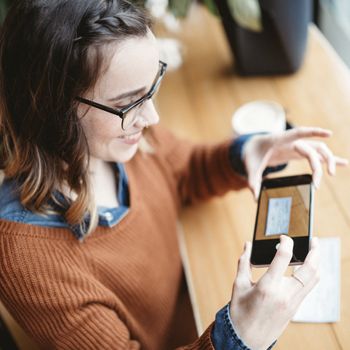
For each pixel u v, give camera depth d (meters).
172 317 1.00
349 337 0.74
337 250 0.85
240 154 0.96
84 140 0.72
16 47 0.65
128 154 0.76
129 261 0.85
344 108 1.16
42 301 0.72
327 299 0.79
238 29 1.24
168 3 1.46
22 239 0.73
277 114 1.09
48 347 0.77
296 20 1.19
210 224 1.00
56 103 0.67
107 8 0.63
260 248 0.72
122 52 0.63
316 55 1.36
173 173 1.04
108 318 0.76
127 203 0.89
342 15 1.51
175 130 1.26
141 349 0.90
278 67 1.31
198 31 1.61
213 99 1.32
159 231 0.95
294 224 0.73
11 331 1.15
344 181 0.98
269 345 0.65
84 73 0.64
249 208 1.00
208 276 0.90
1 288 0.73
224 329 0.65
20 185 0.75
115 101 0.67
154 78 0.69
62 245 0.76
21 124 0.71
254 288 0.64
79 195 0.74
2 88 0.70
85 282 0.76
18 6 0.65
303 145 0.87
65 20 0.62
